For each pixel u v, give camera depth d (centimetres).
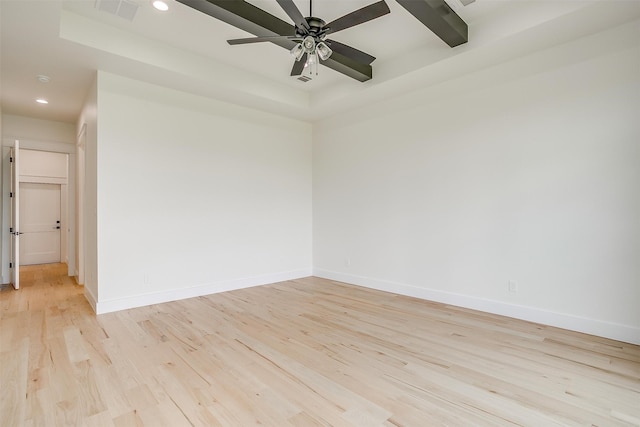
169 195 416
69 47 309
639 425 175
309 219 582
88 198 418
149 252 400
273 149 528
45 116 521
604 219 291
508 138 348
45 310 378
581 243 304
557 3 269
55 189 732
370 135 489
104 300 367
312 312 374
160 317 355
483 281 371
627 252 280
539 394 205
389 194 465
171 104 417
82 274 513
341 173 534
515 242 345
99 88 362
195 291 439
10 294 452
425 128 422
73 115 515
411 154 438
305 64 328
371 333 309
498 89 355
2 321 340
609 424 176
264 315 363
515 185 344
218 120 461
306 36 269
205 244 449
